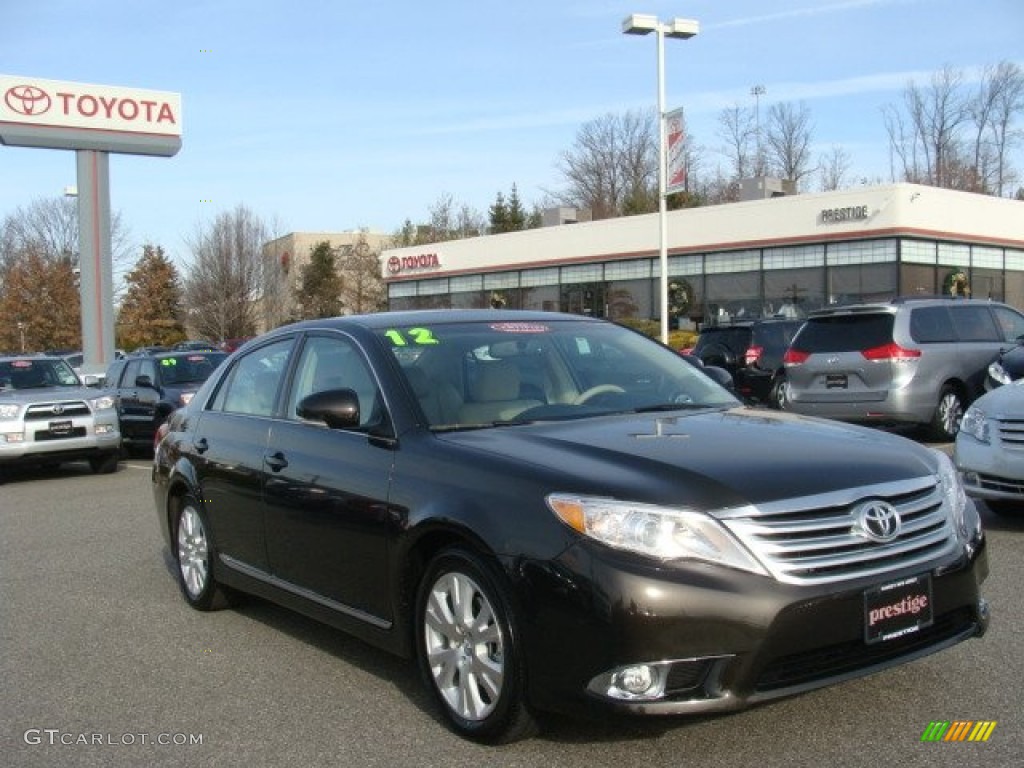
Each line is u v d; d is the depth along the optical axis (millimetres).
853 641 3705
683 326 38188
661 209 24656
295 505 5109
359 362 5090
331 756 4070
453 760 3947
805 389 13164
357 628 4766
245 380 6164
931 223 32500
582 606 3598
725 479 3748
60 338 66375
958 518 4172
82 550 8430
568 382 5113
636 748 3943
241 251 59219
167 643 5727
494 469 4082
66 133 30531
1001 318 13820
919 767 3701
